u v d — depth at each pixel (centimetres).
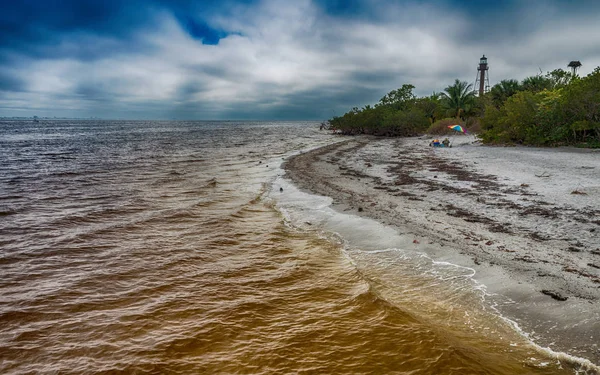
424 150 3200
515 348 459
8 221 1105
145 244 893
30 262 778
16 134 8225
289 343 473
